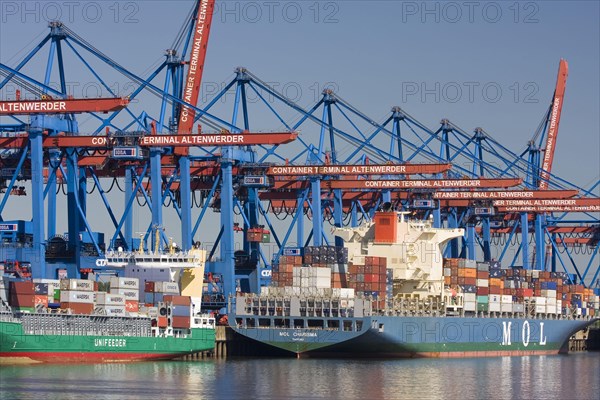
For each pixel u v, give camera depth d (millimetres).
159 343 195750
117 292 191500
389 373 187125
